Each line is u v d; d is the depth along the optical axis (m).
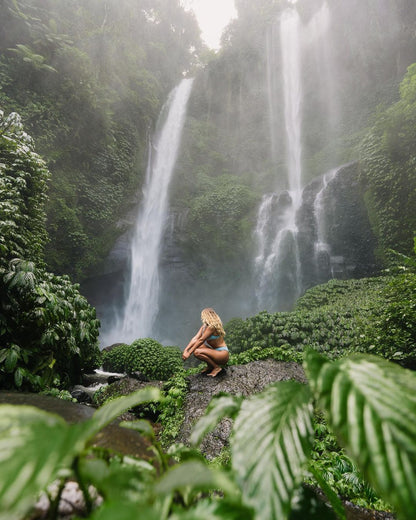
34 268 3.81
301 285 18.58
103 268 20.00
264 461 0.61
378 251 15.10
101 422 0.65
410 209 13.87
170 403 4.28
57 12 17.69
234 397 0.97
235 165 28.56
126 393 5.08
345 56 24.16
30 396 1.53
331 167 21.47
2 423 0.60
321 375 0.72
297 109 27.22
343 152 21.30
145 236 23.31
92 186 18.83
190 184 26.77
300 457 0.63
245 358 6.08
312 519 0.78
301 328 8.30
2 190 4.49
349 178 17.56
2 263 3.77
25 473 0.43
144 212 23.52
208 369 5.07
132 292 22.06
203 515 0.54
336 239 17.44
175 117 29.33
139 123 23.53
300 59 27.56
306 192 20.30
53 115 15.23
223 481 0.55
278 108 28.45
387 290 6.81
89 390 6.11
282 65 28.94
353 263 16.42
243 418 0.72
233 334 9.41
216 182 26.84
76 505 0.80
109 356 10.12
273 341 8.27
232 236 22.91
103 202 19.14
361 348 6.39
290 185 23.83
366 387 0.66
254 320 9.21
